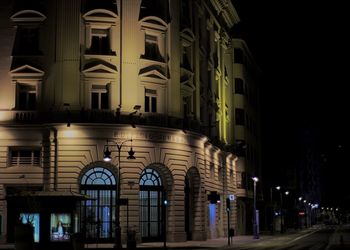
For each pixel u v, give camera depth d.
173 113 50.09
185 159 50.47
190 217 53.12
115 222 42.03
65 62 46.75
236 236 70.94
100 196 46.38
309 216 158.25
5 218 45.75
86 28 47.66
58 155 45.53
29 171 46.44
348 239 59.53
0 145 46.69
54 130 45.81
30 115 47.06
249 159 86.31
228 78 79.19
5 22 48.66
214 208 62.41
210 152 60.50
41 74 47.59
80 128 45.53
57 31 47.53
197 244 46.62
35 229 36.31
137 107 46.47
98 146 45.59
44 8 48.50
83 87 46.72
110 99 46.88
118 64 47.62
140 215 47.75
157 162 47.62
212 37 67.44
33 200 36.03
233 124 80.31
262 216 100.06
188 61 55.53
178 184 49.34
